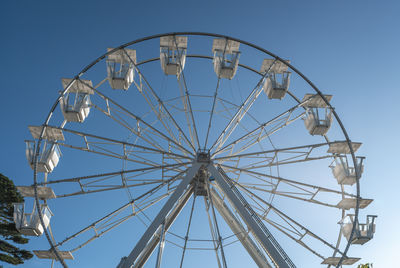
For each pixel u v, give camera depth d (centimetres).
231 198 1809
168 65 2081
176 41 2142
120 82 2053
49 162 1873
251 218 1745
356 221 1806
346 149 2009
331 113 2091
